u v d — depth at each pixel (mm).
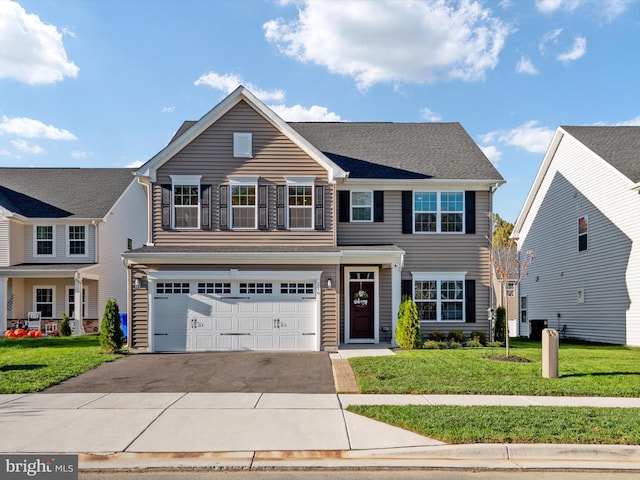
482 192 19531
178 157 17328
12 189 28328
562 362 13750
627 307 19312
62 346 17891
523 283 29078
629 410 8656
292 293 16156
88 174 30828
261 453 6938
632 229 18984
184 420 8297
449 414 8367
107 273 27344
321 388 10664
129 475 6383
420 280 19250
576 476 6422
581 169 22578
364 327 18688
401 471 6555
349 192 19344
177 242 17125
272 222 17312
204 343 15898
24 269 24109
